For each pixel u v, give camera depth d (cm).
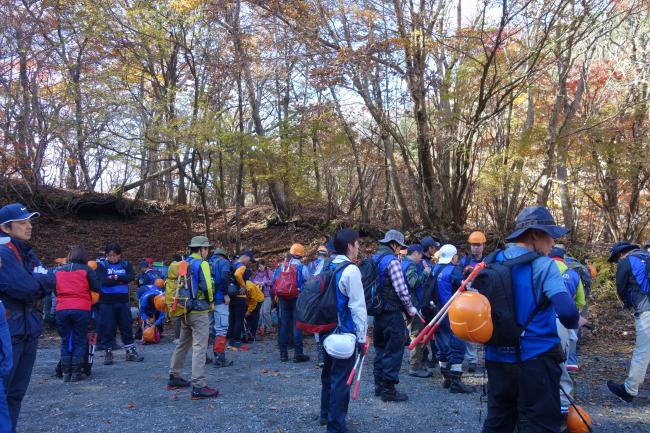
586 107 1656
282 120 1499
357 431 486
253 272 1182
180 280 602
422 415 537
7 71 1789
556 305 295
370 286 567
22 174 1872
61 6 1591
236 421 520
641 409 563
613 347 917
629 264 589
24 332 397
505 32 1330
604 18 1384
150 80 1602
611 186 1549
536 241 331
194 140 1383
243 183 1853
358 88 1398
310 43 1459
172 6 1368
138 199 2139
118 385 673
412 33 1305
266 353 937
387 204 1962
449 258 662
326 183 1792
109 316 828
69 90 1599
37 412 552
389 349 580
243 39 1558
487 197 1622
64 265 708
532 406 302
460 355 630
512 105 1554
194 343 607
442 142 1453
